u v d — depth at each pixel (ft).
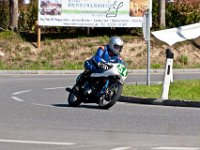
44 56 240.73
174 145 81.25
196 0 267.59
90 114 113.80
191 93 143.64
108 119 106.83
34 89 165.68
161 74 220.84
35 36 250.98
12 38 246.68
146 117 110.01
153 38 249.75
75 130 93.71
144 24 160.76
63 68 232.73
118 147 79.51
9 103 130.31
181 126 99.04
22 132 91.09
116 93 121.29
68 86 176.65
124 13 249.96
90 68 124.36
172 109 123.65
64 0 248.32
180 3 265.34
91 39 249.55
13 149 77.66
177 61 242.58
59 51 242.99
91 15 249.55
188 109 123.95
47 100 139.64
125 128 96.32
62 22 248.73
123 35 253.24
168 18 261.03
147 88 153.79
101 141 84.07
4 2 260.62
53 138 86.02
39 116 109.91
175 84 156.46
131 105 131.44
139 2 249.14
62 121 103.65
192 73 223.92
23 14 259.60
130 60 239.30
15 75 214.69
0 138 85.51
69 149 78.18
